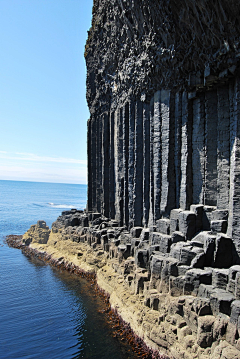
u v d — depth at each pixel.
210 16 14.25
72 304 22.17
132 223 24.58
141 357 14.80
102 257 26.58
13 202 154.62
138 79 23.19
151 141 22.50
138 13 20.97
